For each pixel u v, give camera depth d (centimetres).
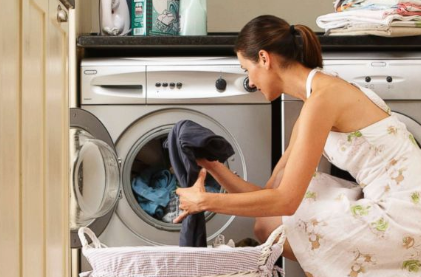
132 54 337
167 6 328
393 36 303
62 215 189
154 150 318
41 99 165
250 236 309
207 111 310
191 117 311
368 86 306
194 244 228
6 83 133
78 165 278
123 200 307
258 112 310
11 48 137
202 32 329
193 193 224
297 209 242
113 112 310
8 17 135
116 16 327
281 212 225
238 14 372
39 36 163
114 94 310
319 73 240
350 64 307
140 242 307
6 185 133
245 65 248
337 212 237
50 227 174
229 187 256
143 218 306
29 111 153
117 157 299
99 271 201
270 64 241
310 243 239
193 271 198
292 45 241
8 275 134
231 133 310
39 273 162
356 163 245
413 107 307
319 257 238
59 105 187
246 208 222
